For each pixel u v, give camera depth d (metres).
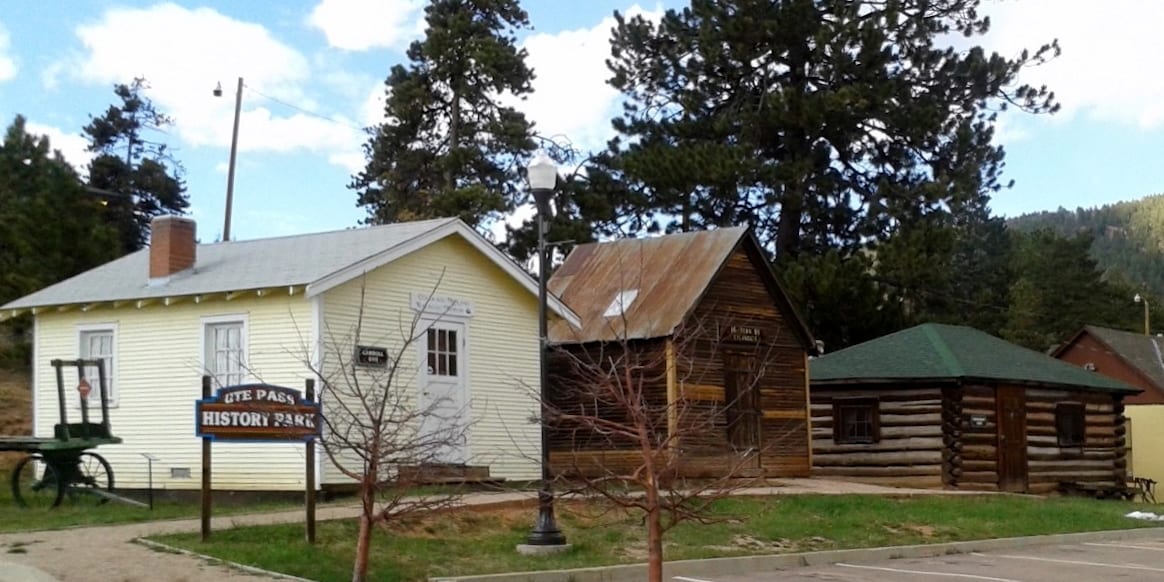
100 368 20.08
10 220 30.78
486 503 18.61
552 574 15.09
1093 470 34.12
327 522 16.38
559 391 27.70
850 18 44.50
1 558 13.73
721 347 28.14
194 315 21.77
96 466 22.47
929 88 46.34
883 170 46.44
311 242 23.56
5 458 25.34
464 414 22.78
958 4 46.12
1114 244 191.25
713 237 29.52
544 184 16.97
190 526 16.25
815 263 42.47
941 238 43.75
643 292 28.73
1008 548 21.61
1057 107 46.31
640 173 44.59
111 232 33.62
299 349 20.39
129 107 55.25
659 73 47.59
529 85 49.47
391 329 21.66
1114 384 35.03
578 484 18.02
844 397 31.86
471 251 23.59
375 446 11.48
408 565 14.98
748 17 44.47
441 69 48.19
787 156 45.66
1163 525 25.39
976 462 31.02
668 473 10.38
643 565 16.11
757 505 22.22
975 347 33.41
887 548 19.62
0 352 31.58
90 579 12.68
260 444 20.89
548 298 24.86
